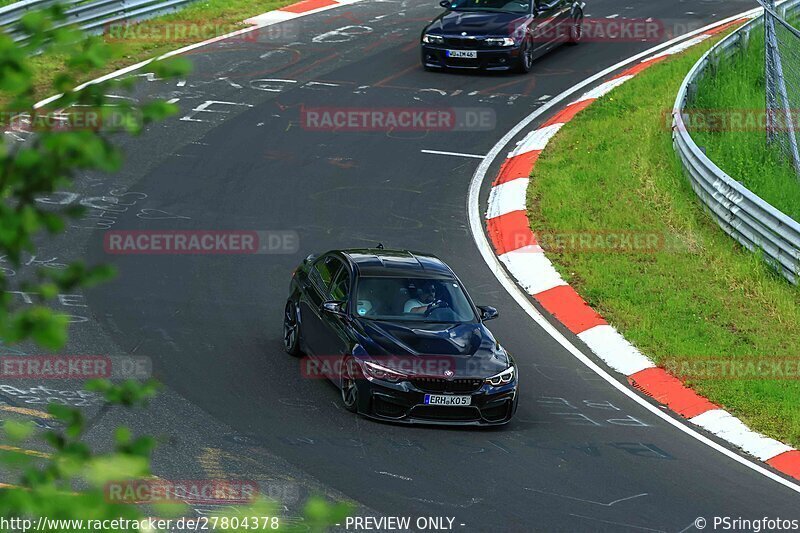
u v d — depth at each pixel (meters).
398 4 83.81
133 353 31.91
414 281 32.19
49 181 6.20
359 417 28.97
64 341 6.14
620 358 35.91
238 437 26.58
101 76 59.53
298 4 80.75
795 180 52.66
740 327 39.00
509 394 29.42
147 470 6.23
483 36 65.19
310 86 63.12
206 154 52.62
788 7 74.75
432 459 26.55
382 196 49.19
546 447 28.38
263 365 32.19
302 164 52.31
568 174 52.12
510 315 38.50
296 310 33.31
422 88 63.81
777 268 43.62
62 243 41.00
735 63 67.00
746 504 25.94
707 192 48.34
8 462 6.22
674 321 39.00
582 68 69.25
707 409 32.62
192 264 40.34
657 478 27.02
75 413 6.64
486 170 53.09
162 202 46.53
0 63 6.21
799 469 29.06
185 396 29.02
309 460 25.59
